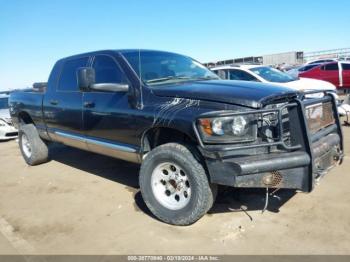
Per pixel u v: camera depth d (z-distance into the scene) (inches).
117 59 169.5
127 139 157.9
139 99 150.6
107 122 165.9
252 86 142.3
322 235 127.0
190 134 128.3
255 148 124.6
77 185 199.8
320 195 161.8
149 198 145.5
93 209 163.6
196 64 194.2
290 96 136.6
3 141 369.1
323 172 136.3
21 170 241.6
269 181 122.9
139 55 173.2
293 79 376.8
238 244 124.7
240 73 370.9
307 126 124.0
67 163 249.6
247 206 154.9
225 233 132.8
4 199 185.3
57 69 213.9
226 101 127.6
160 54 184.4
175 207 139.7
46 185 203.9
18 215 162.2
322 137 142.9
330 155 145.4
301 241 124.0
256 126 124.6
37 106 227.1
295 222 137.8
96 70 180.1
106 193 183.8
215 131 122.0
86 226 146.4
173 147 135.6
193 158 130.5
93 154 270.7
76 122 189.5
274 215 144.9
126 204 167.0
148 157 143.6
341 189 167.8
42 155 246.1
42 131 232.2
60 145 309.0
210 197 132.3
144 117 145.2
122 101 158.4
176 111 133.8
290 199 159.2
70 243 133.2
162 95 144.2
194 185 131.0
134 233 137.4
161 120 137.7
